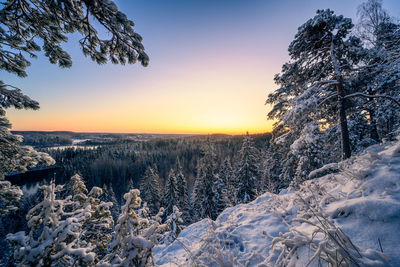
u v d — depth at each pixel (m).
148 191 32.72
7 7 3.87
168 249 4.89
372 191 3.20
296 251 2.42
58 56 4.89
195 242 4.53
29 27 4.50
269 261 2.76
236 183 24.38
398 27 9.27
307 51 9.78
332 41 8.88
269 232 3.94
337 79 8.95
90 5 3.16
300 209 4.23
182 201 29.14
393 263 1.75
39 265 2.21
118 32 3.60
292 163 12.68
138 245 2.63
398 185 2.94
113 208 30.62
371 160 4.03
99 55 4.13
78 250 2.33
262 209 5.50
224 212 6.68
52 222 2.52
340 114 9.09
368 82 9.90
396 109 10.53
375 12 10.55
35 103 5.52
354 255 1.84
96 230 4.29
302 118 8.50
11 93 5.20
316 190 4.61
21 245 2.30
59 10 3.50
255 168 21.61
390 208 2.42
